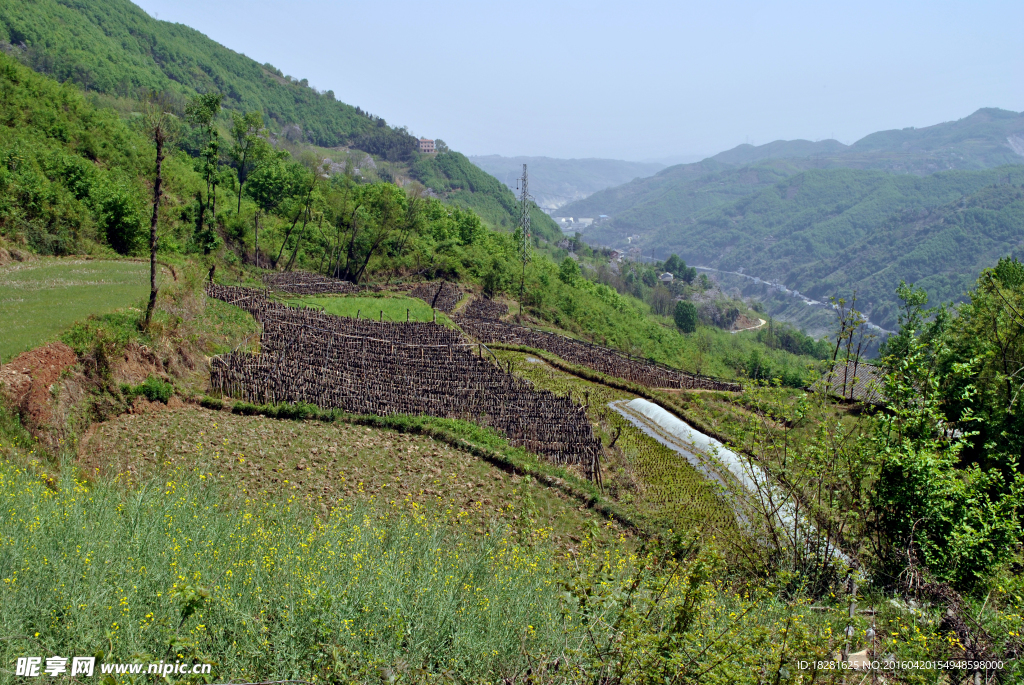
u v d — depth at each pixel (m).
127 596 7.27
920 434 14.26
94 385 18.75
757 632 7.21
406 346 33.12
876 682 7.82
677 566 8.48
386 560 9.69
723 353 103.44
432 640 8.06
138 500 10.10
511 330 51.44
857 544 13.95
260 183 70.56
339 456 19.48
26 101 47.66
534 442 22.77
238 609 7.73
